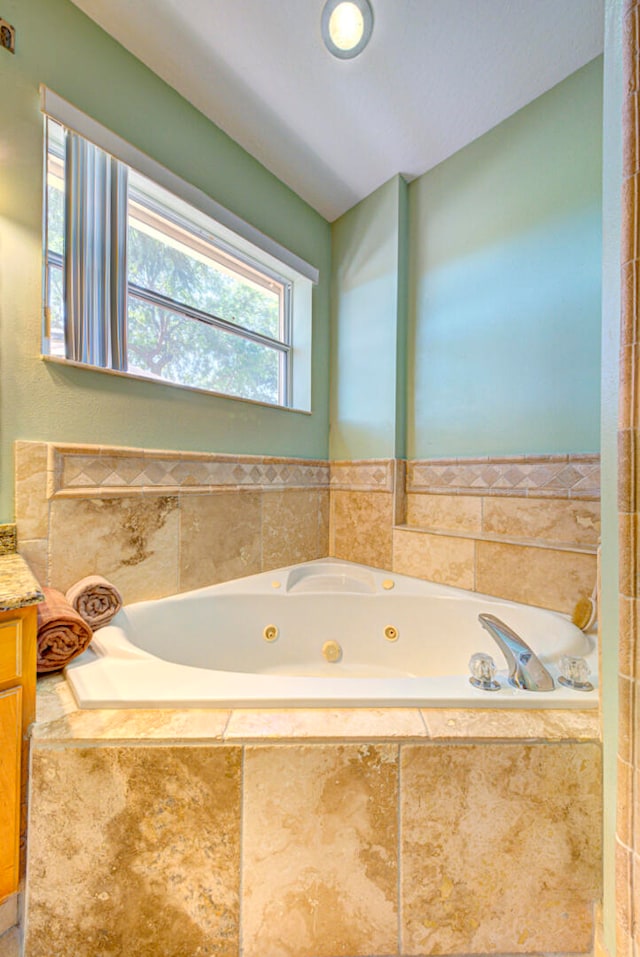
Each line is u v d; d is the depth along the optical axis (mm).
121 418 1291
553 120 1420
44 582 1115
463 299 1684
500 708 759
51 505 1127
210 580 1550
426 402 1813
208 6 1173
